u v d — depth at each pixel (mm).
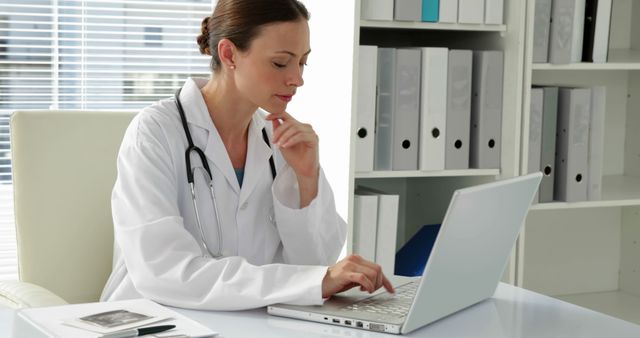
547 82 2885
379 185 2912
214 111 1836
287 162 1854
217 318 1453
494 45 2576
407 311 1446
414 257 2562
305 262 1856
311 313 1436
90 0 2877
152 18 2951
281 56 1666
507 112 2535
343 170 2412
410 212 2922
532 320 1479
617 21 2982
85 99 2932
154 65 2990
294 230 1833
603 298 2996
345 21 2375
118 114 2111
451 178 2715
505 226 1518
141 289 1578
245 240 1846
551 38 2533
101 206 2078
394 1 2387
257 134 1902
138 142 1737
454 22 2461
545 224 2979
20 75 2852
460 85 2494
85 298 2066
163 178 1706
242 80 1708
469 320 1469
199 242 1795
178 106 1822
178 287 1534
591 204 2600
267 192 1886
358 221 2445
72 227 2055
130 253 1610
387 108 2441
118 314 1381
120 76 2961
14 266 2918
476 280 1512
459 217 1323
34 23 2836
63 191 2051
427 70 2449
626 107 3018
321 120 2553
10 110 2852
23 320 1360
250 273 1507
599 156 2605
